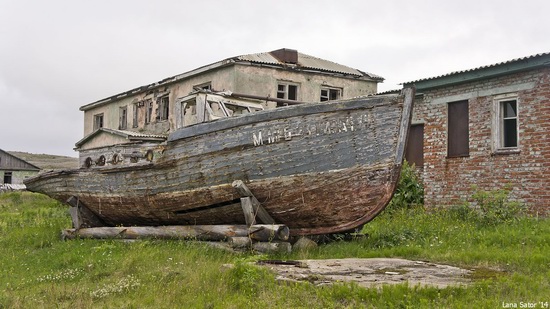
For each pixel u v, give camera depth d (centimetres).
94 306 645
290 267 763
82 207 1348
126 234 1180
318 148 936
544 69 1270
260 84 2183
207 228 1033
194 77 2364
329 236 1055
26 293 734
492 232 1070
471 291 594
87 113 3294
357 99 916
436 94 1509
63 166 7338
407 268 757
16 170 5581
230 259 888
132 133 2431
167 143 1088
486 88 1391
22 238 1278
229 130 998
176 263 842
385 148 909
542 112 1267
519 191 1296
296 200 970
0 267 972
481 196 1305
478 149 1395
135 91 2742
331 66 2462
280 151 956
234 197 1009
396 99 902
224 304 596
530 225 1123
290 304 580
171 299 641
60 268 942
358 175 926
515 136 1345
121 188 1208
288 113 946
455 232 1084
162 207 1146
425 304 550
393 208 1530
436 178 1488
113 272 839
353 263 798
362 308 548
